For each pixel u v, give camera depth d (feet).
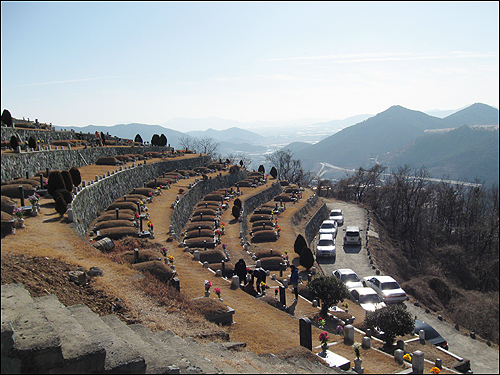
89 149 189.88
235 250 126.11
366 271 142.41
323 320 70.54
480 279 204.33
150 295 54.44
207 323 51.57
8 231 67.67
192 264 91.04
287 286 100.17
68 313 32.78
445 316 138.62
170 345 36.78
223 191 225.15
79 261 59.52
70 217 86.53
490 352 100.22
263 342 54.03
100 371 25.80
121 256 75.97
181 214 153.69
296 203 241.14
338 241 186.09
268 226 176.04
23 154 124.16
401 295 109.70
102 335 30.89
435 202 293.02
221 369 33.12
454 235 270.26
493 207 286.25
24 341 24.30
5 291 33.27
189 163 270.46
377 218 278.46
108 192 138.62
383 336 72.08
